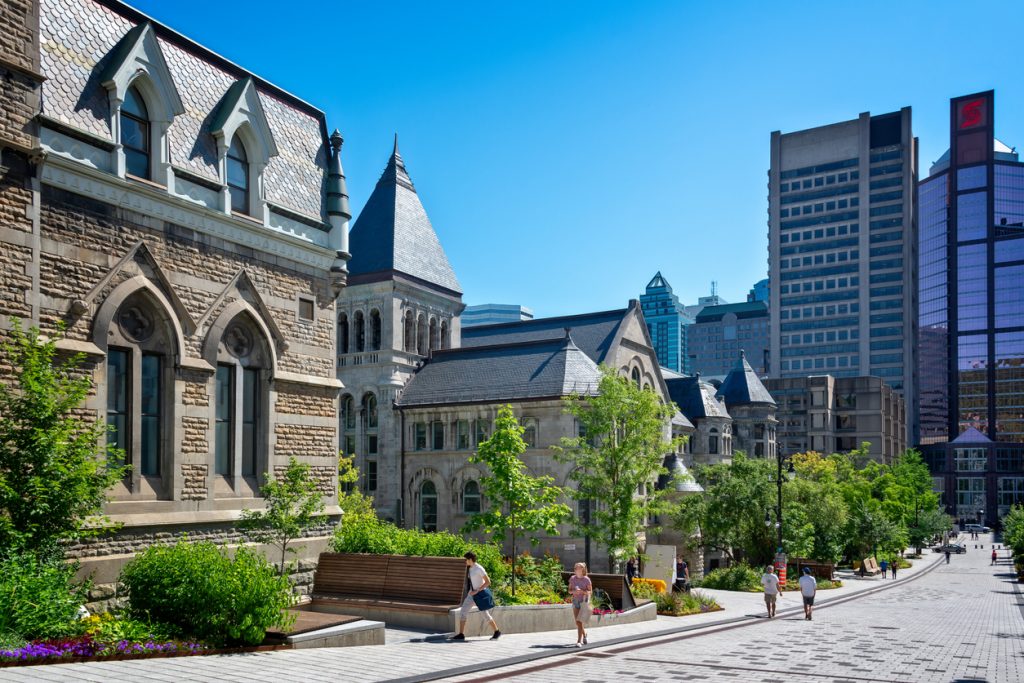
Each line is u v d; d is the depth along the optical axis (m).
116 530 18.06
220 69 24.70
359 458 58.53
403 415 56.66
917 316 197.88
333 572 22.16
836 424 151.00
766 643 22.33
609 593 28.59
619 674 15.30
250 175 24.70
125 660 13.71
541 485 31.34
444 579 20.48
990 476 179.88
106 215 20.11
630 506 40.28
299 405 25.86
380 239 60.47
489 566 25.33
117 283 20.22
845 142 189.50
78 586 17.38
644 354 65.19
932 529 103.94
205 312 22.61
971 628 29.17
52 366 18.19
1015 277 194.25
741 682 14.94
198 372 22.23
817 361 188.62
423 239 63.69
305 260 26.36
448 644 17.98
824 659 19.09
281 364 25.27
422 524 55.44
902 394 180.12
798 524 55.25
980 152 198.38
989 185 197.12
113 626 15.16
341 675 13.31
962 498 182.00
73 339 19.12
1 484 14.72
